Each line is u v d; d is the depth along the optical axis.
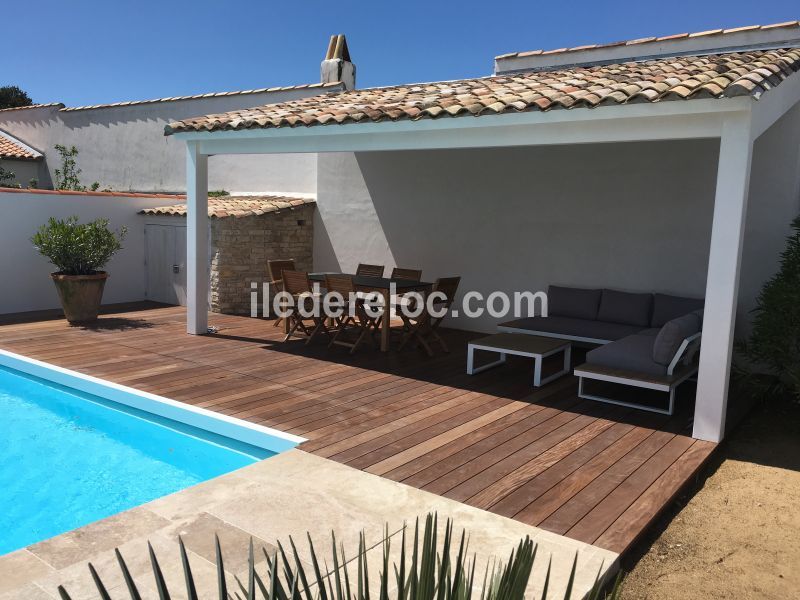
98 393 6.81
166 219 12.14
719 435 5.33
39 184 17.86
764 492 4.66
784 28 7.91
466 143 6.69
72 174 16.95
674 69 6.61
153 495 4.89
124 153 15.70
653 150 8.37
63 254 9.94
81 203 11.78
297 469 4.61
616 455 5.03
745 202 5.11
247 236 11.27
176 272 12.13
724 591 3.41
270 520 3.80
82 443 5.95
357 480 4.43
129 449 5.84
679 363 6.54
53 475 5.22
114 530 3.64
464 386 6.99
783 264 6.49
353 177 11.36
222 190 13.73
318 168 11.80
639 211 8.55
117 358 7.89
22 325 9.93
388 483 4.39
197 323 9.38
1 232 10.82
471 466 4.74
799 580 3.53
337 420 5.74
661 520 4.21
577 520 3.93
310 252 12.05
